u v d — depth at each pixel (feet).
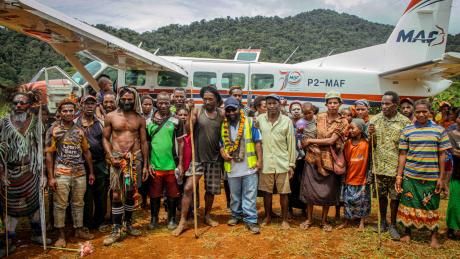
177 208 17.92
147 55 31.45
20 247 13.60
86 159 14.56
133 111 14.61
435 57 42.78
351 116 16.99
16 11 20.38
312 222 16.75
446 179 18.19
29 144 13.25
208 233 15.14
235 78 37.40
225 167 15.53
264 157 15.49
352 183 15.43
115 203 14.06
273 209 19.40
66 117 13.53
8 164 12.96
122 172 14.07
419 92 40.50
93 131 15.19
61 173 13.53
